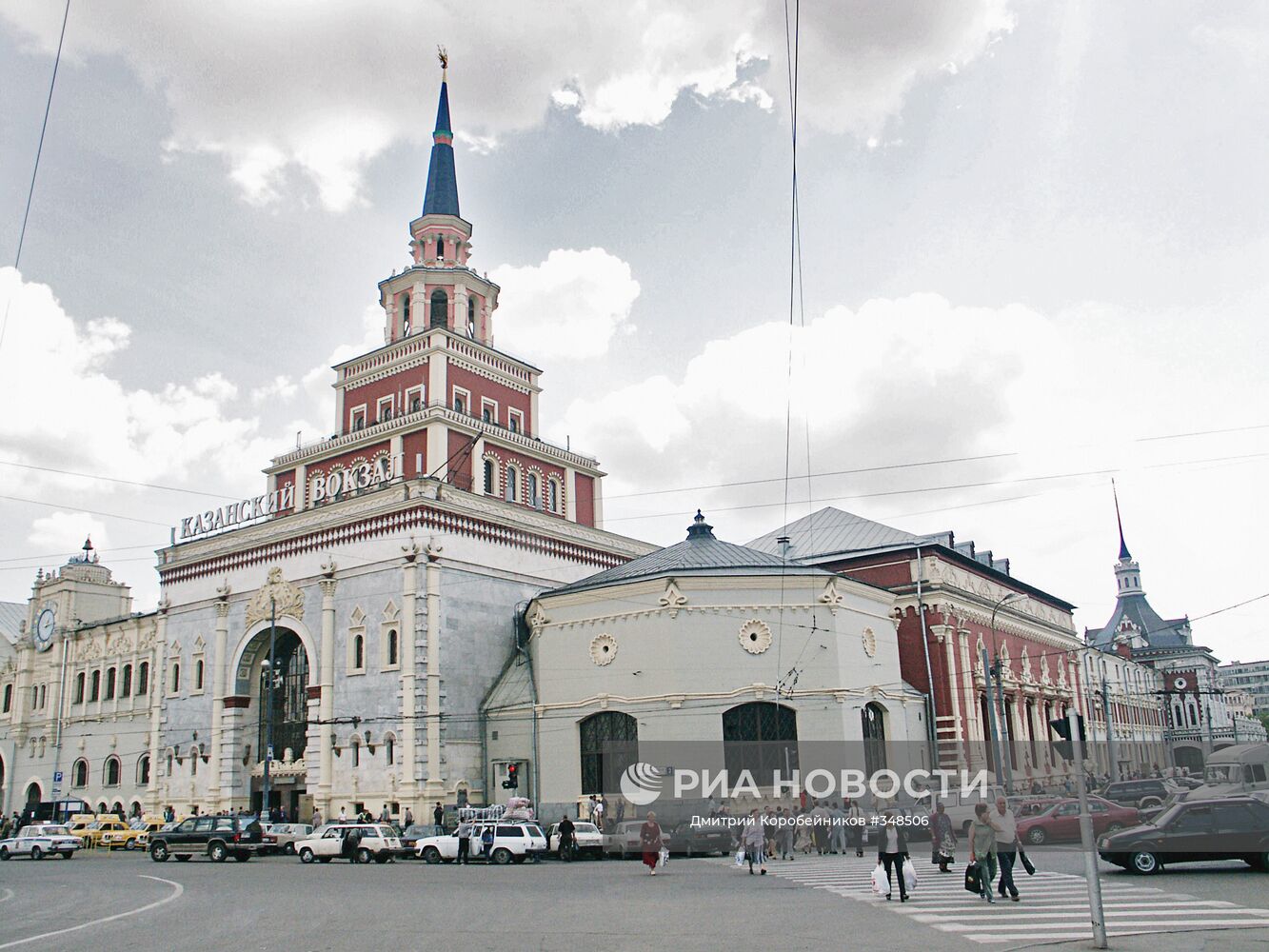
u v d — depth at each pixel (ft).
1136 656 491.72
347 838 134.10
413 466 188.75
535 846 122.72
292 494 206.90
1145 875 85.25
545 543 192.24
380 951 52.60
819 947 51.55
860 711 160.45
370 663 169.99
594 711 157.69
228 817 145.59
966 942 52.60
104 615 259.39
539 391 222.69
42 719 248.73
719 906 70.69
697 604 154.81
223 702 191.72
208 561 202.59
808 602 158.71
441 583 168.96
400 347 205.57
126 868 127.44
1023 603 260.83
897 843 73.05
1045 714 257.96
